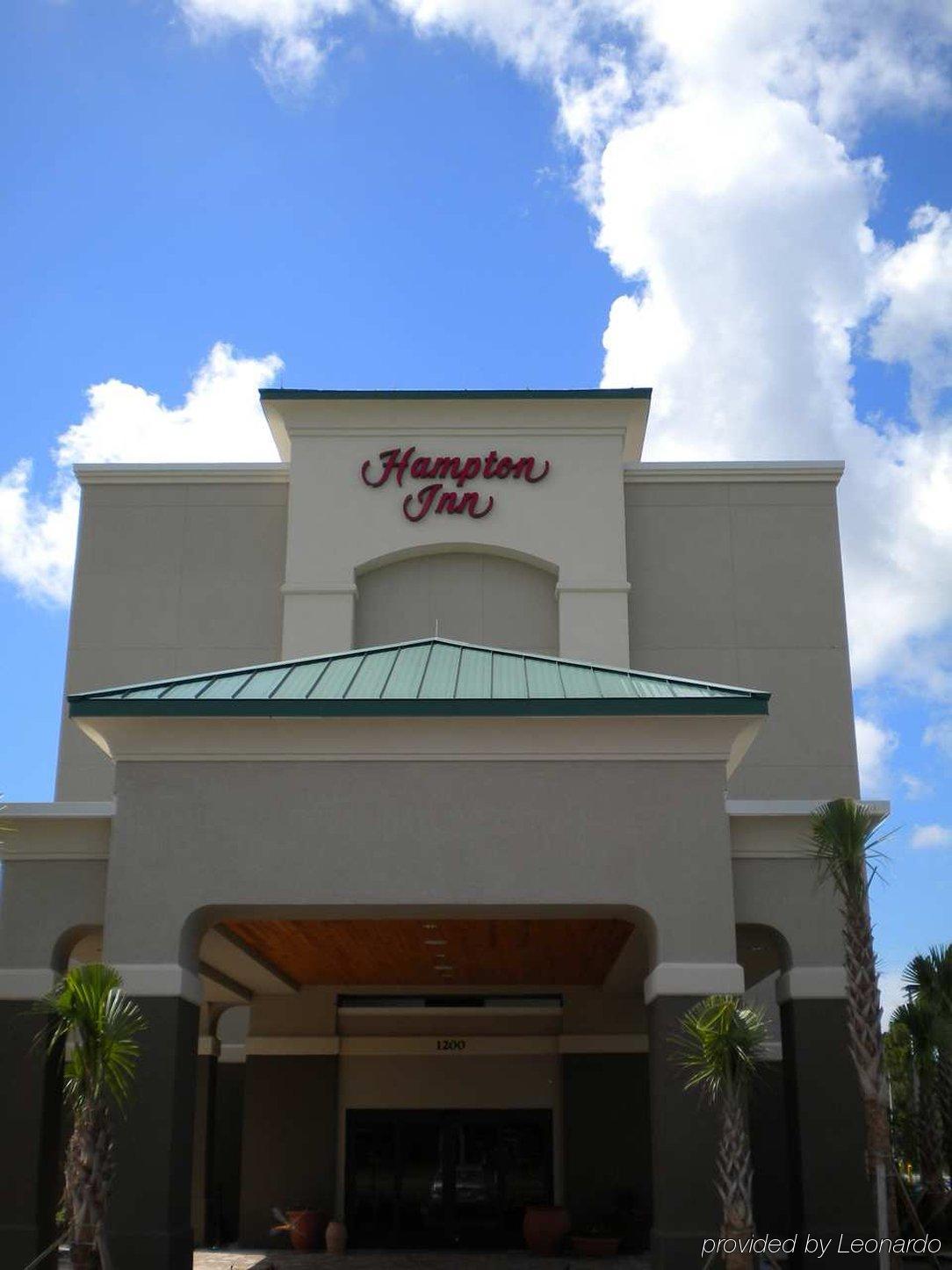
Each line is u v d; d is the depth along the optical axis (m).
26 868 17.45
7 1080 16.86
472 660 19.30
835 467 30.53
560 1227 25.09
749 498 30.42
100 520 30.42
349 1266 23.09
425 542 29.53
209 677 18.22
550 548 29.50
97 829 17.53
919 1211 19.70
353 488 29.94
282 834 16.84
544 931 20.52
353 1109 27.22
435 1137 27.08
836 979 17.09
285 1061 27.34
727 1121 14.84
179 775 17.09
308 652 28.83
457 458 30.11
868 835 15.84
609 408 30.36
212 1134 28.16
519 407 30.34
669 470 30.50
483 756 17.08
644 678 18.30
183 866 16.77
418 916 17.27
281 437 32.12
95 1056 13.80
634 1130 26.52
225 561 30.12
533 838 16.81
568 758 17.08
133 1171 15.77
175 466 30.56
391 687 17.62
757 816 17.44
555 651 29.33
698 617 29.62
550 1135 27.03
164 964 16.45
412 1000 27.69
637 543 30.09
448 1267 23.06
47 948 17.22
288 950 22.77
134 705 16.83
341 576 29.33
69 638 29.67
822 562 30.03
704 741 17.09
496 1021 27.58
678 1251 15.56
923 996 19.17
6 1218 16.48
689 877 16.73
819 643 29.53
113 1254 15.48
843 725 29.06
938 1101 19.25
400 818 16.88
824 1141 16.61
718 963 16.45
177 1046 16.19
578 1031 27.14
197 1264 23.41
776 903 17.39
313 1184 26.64
